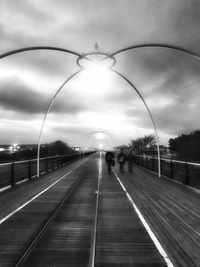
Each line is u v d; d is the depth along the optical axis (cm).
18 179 1636
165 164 2077
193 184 1527
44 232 666
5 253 535
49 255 526
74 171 2488
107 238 621
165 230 675
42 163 2708
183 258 507
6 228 698
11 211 884
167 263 488
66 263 491
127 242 594
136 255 524
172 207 936
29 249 554
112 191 1296
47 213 859
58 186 1473
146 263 489
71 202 1037
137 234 648
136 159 3531
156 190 1316
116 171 2472
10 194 1210
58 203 1016
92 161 4569
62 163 3328
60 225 728
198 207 934
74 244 585
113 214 847
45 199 1093
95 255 525
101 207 948
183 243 584
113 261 498
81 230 684
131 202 1030
